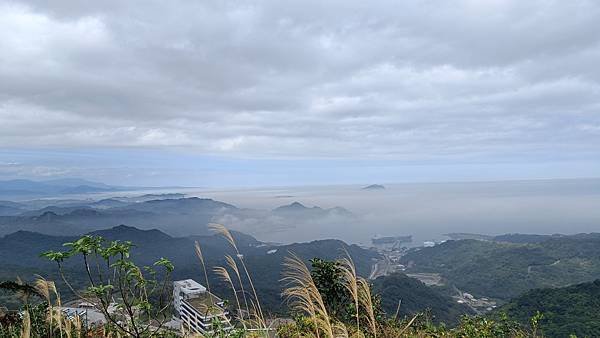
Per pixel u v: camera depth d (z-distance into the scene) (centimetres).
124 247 314
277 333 426
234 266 411
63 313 396
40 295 409
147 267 336
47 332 409
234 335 363
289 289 373
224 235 432
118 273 314
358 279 384
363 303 395
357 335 382
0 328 398
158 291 347
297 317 461
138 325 339
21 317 406
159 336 354
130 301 318
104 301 322
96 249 312
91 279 311
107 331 376
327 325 361
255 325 399
